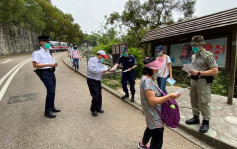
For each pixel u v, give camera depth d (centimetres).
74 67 1045
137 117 369
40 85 622
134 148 257
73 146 258
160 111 202
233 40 375
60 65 1222
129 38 2036
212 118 337
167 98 180
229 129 290
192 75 296
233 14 371
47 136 284
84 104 442
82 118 357
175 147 263
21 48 2602
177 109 199
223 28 369
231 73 396
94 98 362
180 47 509
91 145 262
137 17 1892
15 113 373
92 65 356
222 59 407
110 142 271
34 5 2647
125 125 330
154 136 205
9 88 578
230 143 245
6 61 1405
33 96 492
